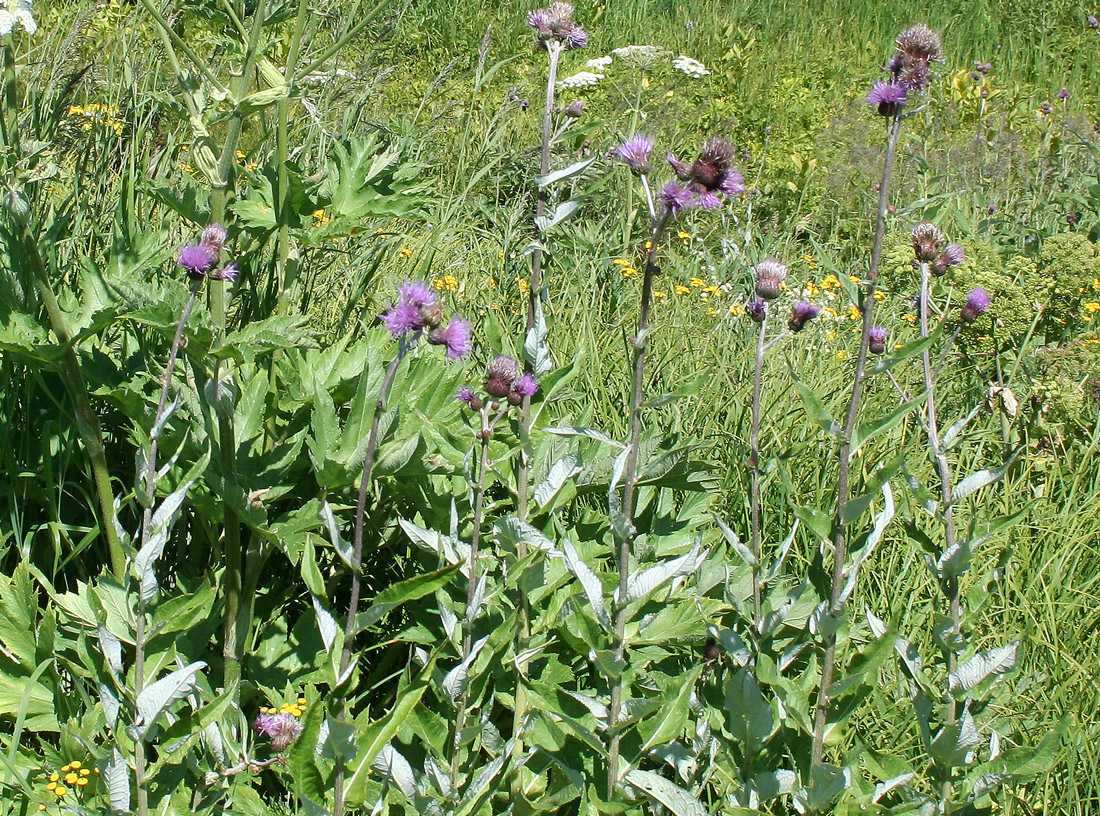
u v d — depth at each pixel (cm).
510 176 632
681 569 196
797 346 458
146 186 253
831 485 357
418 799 192
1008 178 735
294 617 290
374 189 274
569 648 254
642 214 608
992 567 325
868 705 274
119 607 220
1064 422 406
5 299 234
